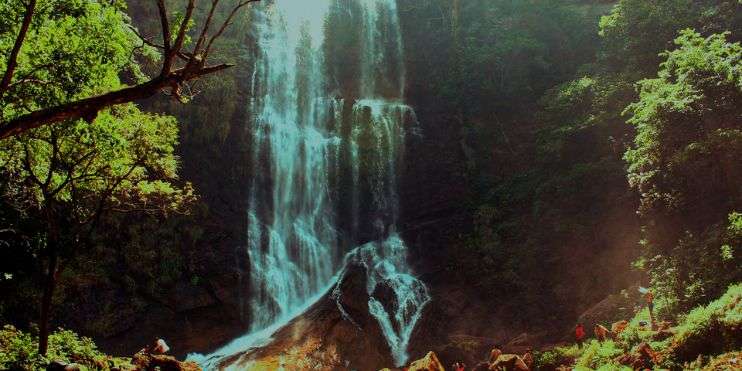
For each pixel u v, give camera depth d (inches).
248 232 1122.7
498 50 1248.2
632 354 521.7
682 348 482.9
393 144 1264.8
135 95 339.3
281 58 1309.1
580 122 1032.2
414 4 1412.4
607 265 888.3
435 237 1139.3
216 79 1159.6
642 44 991.0
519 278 971.9
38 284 882.8
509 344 841.5
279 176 1212.5
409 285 1039.0
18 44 367.9
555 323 893.8
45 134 551.8
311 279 1153.4
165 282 989.2
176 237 1029.8
